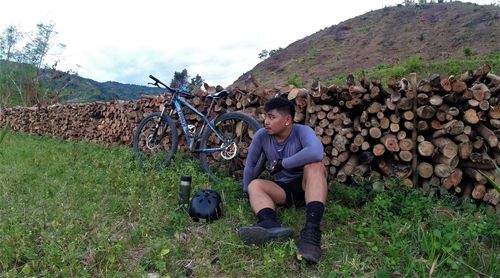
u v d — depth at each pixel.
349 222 2.91
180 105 4.98
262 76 54.72
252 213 3.11
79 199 3.42
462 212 2.97
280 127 2.86
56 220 2.76
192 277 2.22
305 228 2.40
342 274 2.18
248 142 4.45
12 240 2.43
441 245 2.32
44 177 4.21
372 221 2.78
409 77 3.55
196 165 4.49
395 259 2.28
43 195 3.53
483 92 3.18
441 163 3.35
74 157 5.54
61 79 18.59
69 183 4.01
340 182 3.78
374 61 46.72
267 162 3.24
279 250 2.32
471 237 2.46
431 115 3.35
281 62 58.25
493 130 3.28
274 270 2.22
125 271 2.20
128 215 3.10
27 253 2.25
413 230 2.60
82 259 2.31
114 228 2.82
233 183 3.81
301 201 3.07
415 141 3.47
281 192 2.90
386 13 60.78
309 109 4.03
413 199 3.08
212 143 4.59
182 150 5.25
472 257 2.25
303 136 2.85
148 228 2.74
